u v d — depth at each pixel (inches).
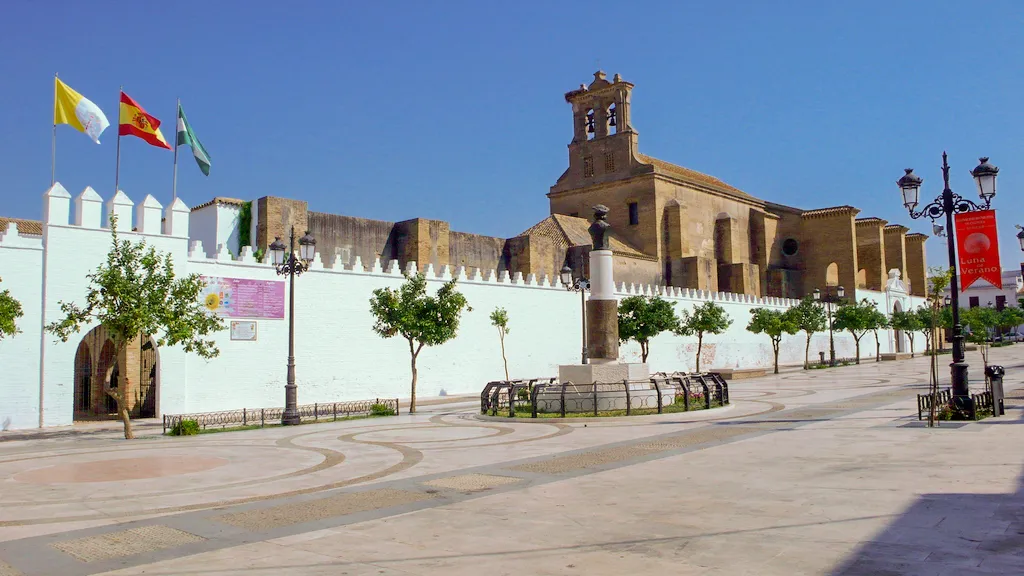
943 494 415.2
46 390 1049.5
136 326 866.1
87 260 1097.4
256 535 375.2
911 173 837.8
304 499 470.3
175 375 1185.4
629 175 3051.2
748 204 3516.2
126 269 916.6
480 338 1708.9
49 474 597.6
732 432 751.1
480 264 2337.6
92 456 708.7
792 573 286.8
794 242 3614.7
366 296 1476.4
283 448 741.9
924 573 280.7
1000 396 800.3
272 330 1323.8
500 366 1752.0
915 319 3376.0
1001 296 5605.3
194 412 1208.8
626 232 3038.9
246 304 1288.1
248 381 1284.4
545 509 418.6
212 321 960.9
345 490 498.9
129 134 1173.7
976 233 799.1
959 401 783.1
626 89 3117.6
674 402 1059.3
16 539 377.7
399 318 1172.5
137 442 832.9
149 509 451.2
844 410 943.7
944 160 821.2
